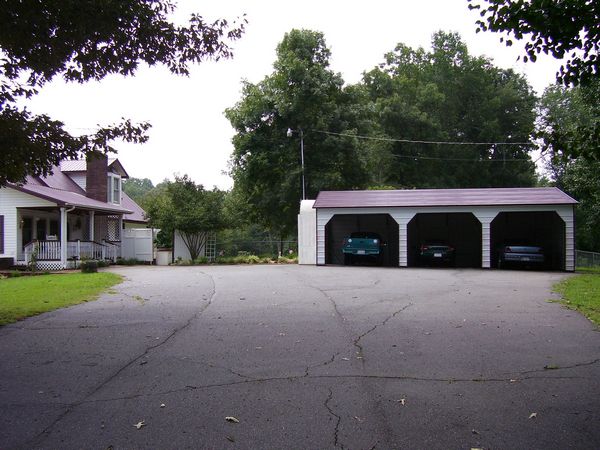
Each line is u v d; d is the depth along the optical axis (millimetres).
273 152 34719
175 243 30531
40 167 8992
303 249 25422
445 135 52094
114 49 9031
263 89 36094
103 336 7527
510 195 23750
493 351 6562
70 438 3996
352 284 14281
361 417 4395
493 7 5566
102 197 27953
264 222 39594
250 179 36469
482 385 5246
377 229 29953
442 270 20625
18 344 7047
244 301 10922
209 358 6285
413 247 29453
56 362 6156
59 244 22891
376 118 46969
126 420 4348
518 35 5629
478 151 55312
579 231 43406
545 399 4836
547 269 23484
